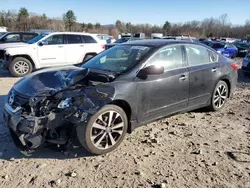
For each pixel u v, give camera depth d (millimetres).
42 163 3662
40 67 11188
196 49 5328
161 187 3160
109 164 3664
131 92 4051
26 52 10680
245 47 25578
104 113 3822
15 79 9977
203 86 5305
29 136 3561
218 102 5855
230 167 3627
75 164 3656
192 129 4895
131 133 4641
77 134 3693
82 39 12125
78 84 4004
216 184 3252
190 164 3688
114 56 4867
